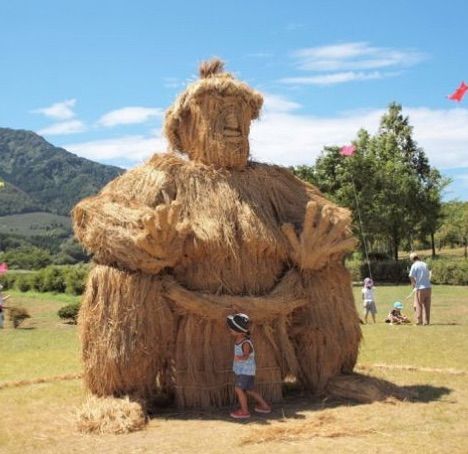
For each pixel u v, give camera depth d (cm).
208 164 848
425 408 759
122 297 771
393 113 4891
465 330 1509
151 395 791
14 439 681
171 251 776
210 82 845
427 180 4619
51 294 3522
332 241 839
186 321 796
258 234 809
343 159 3772
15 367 1187
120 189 831
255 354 806
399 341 1330
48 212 18975
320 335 840
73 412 778
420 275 1680
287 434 659
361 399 801
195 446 631
